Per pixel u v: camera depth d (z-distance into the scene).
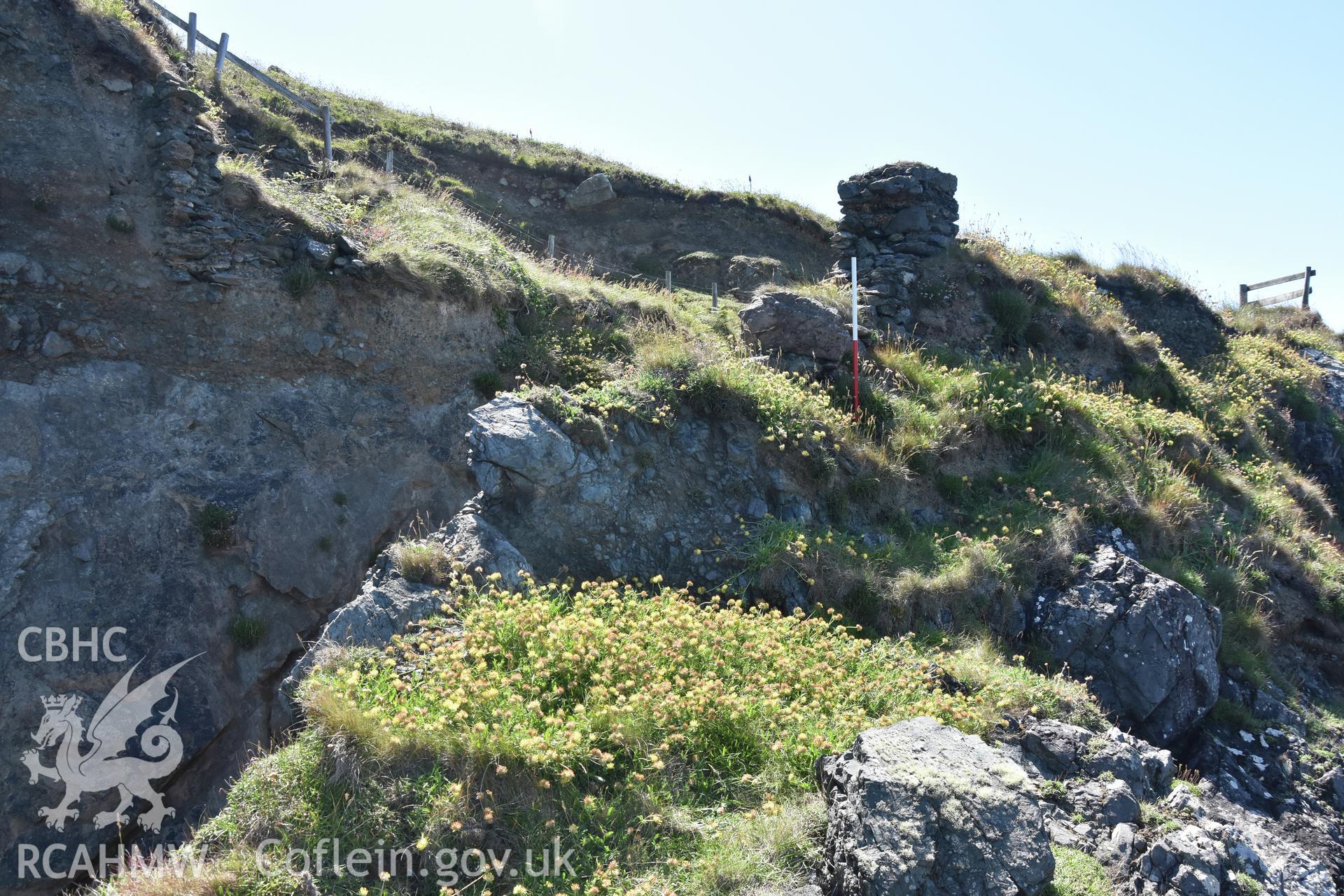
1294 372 17.75
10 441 8.48
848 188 14.38
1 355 8.79
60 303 9.32
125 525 8.56
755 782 4.89
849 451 9.27
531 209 23.06
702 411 8.96
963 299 14.26
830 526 8.54
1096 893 4.33
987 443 10.52
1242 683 8.52
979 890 3.88
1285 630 9.69
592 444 8.02
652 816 4.49
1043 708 6.32
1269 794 7.33
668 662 5.75
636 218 23.30
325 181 14.64
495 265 12.05
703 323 13.12
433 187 19.81
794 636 6.65
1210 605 8.27
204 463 9.30
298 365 10.34
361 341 10.70
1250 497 11.84
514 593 6.39
